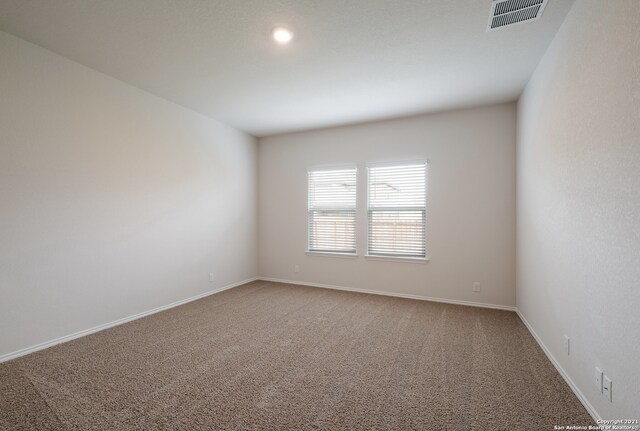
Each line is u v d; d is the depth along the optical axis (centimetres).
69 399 183
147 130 340
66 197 267
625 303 136
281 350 253
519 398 185
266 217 523
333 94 343
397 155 423
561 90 214
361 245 447
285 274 509
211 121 430
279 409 175
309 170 488
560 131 215
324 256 475
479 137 379
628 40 133
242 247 493
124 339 273
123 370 218
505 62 270
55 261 260
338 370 220
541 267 259
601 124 158
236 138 479
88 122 284
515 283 362
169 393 190
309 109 392
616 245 144
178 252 379
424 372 217
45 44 245
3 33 228
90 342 266
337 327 305
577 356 187
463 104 371
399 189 426
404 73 293
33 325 246
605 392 153
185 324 312
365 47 247
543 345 253
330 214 476
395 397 187
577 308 187
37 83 248
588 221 173
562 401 182
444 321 323
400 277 421
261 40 238
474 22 214
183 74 297
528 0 190
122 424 161
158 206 353
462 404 179
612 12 146
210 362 232
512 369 221
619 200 141
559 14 203
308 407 177
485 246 376
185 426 160
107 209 301
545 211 248
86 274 282
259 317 335
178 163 379
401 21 213
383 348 257
